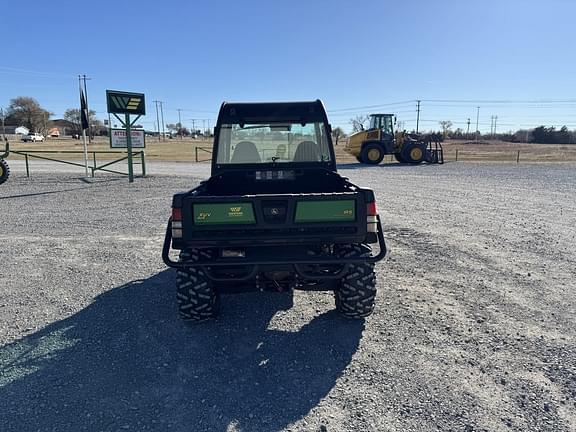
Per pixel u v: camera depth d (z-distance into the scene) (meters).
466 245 6.75
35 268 5.74
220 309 4.41
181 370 3.28
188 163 28.78
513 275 5.33
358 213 3.54
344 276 3.87
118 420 2.71
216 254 3.79
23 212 9.95
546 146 61.50
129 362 3.40
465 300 4.55
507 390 2.97
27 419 2.73
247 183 5.42
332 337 3.78
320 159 5.36
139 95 16.23
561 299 4.56
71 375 3.22
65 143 71.12
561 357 3.39
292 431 2.60
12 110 115.25
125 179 17.23
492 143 73.25
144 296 4.75
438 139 26.20
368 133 25.39
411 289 4.88
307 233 3.56
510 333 3.80
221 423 2.68
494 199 11.60
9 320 4.15
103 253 6.43
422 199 11.64
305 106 5.19
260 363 3.37
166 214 9.67
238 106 5.20
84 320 4.16
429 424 2.63
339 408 2.81
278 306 4.48
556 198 11.74
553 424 2.62
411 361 3.36
